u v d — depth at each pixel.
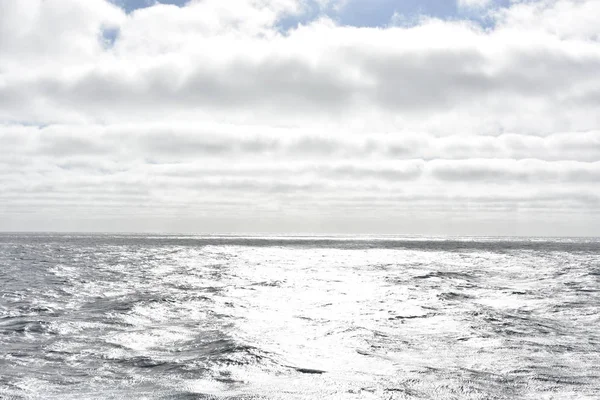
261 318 21.03
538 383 11.88
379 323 19.88
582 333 17.98
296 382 12.01
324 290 30.61
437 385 11.71
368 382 12.02
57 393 11.16
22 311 22.48
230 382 12.04
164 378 12.38
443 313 22.17
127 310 22.84
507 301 25.95
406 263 56.78
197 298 26.89
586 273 42.69
